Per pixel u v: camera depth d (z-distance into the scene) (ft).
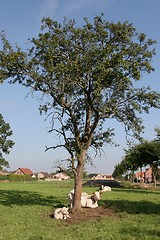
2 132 360.28
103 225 63.57
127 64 71.10
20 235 54.80
